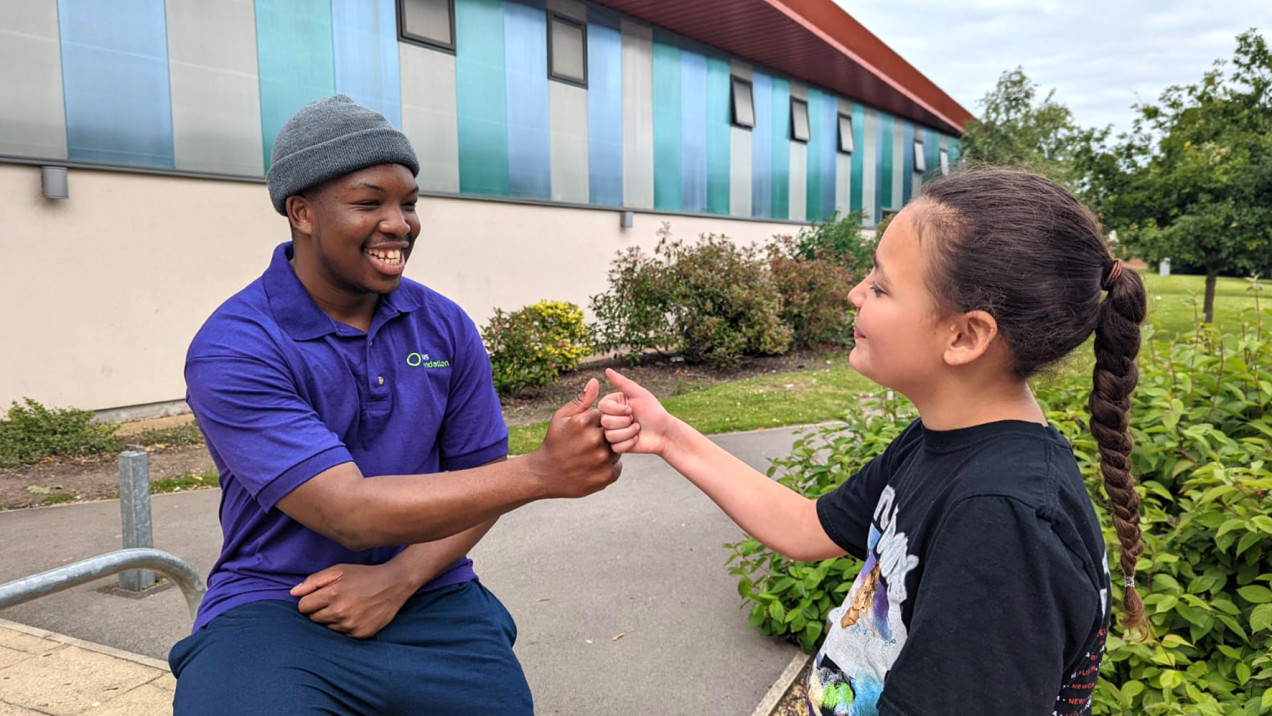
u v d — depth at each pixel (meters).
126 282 7.43
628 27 13.04
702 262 11.76
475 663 1.80
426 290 1.97
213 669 1.53
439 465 2.04
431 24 9.93
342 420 1.75
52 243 6.95
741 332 11.77
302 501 1.53
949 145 26.92
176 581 2.05
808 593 3.26
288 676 1.53
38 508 5.23
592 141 12.46
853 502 1.62
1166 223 17.77
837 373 11.40
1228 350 3.28
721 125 15.40
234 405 1.58
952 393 1.27
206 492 5.68
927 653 1.07
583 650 3.41
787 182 17.69
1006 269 1.16
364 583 1.69
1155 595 2.37
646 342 11.62
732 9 12.76
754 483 1.75
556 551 4.53
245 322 1.67
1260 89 18.14
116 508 5.25
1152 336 3.52
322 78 8.82
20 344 6.81
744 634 3.55
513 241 11.18
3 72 6.61
